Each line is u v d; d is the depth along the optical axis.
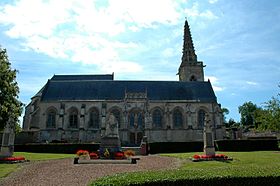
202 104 66.38
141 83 72.38
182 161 26.31
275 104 52.53
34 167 22.77
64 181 16.95
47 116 64.44
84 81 71.88
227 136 66.00
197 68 81.88
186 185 11.12
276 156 28.19
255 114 60.91
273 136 61.69
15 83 43.16
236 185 11.41
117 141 34.41
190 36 85.62
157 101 66.31
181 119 65.94
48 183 16.41
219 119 64.81
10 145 29.11
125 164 25.02
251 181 11.45
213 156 26.47
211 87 72.50
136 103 65.44
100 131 63.09
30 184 16.09
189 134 63.75
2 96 40.12
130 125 64.38
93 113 65.12
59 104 65.00
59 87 69.75
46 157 32.28
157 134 63.47
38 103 67.00
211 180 11.34
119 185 10.13
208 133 29.03
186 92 70.38
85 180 17.16
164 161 27.52
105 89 69.75
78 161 26.78
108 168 22.23
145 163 25.91
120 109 65.12
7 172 19.47
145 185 10.69
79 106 65.12
